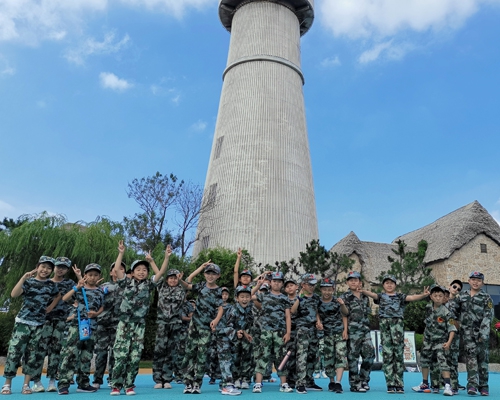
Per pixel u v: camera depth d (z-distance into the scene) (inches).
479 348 430.6
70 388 438.0
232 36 1699.1
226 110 1567.4
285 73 1581.0
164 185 1264.8
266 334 416.5
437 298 429.1
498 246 1621.6
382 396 394.6
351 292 453.1
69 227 970.7
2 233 927.0
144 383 521.0
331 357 438.6
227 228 1350.9
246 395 385.1
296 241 1359.5
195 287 422.9
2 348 907.4
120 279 450.0
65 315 427.8
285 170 1434.5
